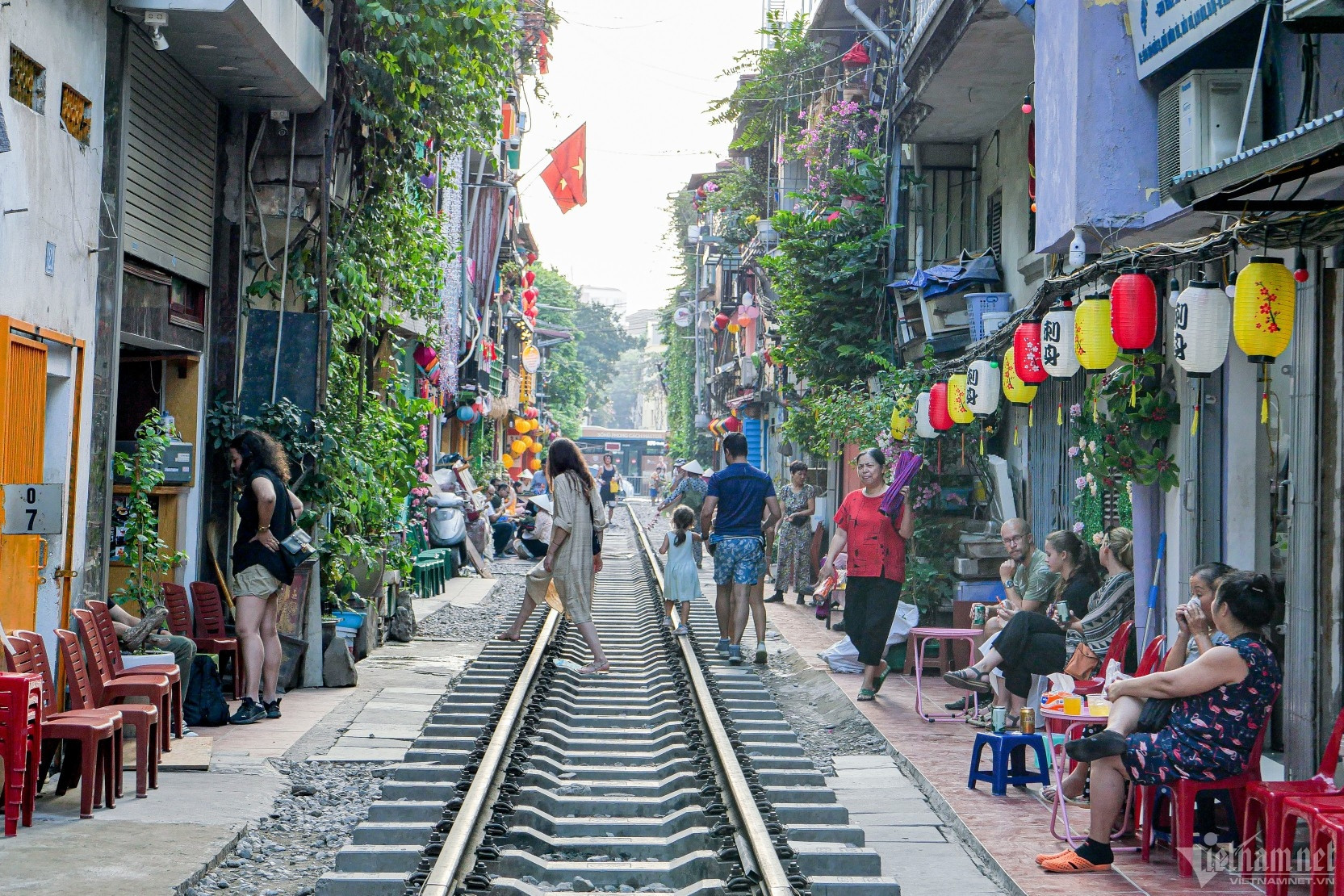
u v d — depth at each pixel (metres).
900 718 10.54
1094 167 9.31
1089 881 6.20
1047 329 8.72
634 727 10.19
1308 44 7.69
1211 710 6.26
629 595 21.33
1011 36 12.80
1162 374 9.38
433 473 24.12
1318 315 6.92
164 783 7.84
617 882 6.32
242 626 9.90
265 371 11.97
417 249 15.10
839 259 18.38
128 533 9.49
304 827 7.21
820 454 19.84
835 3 24.28
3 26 7.32
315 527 11.85
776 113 26.67
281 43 10.36
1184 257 7.04
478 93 13.77
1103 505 11.02
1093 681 8.02
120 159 9.27
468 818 6.59
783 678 13.19
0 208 7.28
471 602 19.53
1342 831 5.19
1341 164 5.48
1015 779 8.05
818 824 7.44
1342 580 6.79
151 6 9.14
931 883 6.41
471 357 27.95
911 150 17.58
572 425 76.19
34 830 6.64
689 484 18.03
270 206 12.01
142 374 11.58
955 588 12.83
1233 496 8.59
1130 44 9.32
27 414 7.66
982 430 12.38
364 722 10.01
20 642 7.05
